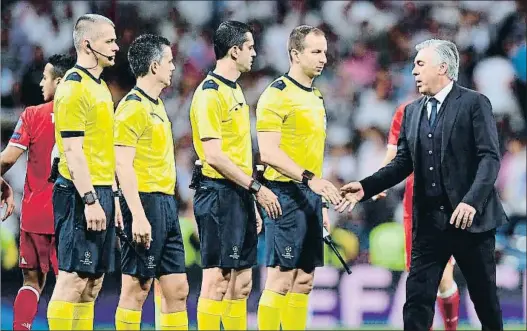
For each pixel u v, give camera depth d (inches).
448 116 929.5
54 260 1085.1
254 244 1005.2
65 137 884.6
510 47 2159.2
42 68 2044.8
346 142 1903.3
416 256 943.0
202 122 961.5
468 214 890.7
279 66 2127.2
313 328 1392.7
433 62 933.8
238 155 991.0
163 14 2145.7
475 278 932.0
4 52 2054.6
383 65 2126.0
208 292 992.2
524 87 2086.6
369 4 2214.6
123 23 2112.5
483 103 924.6
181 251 973.8
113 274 1525.6
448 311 1138.7
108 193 917.8
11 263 1537.9
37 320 1354.6
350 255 1568.7
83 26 912.3
